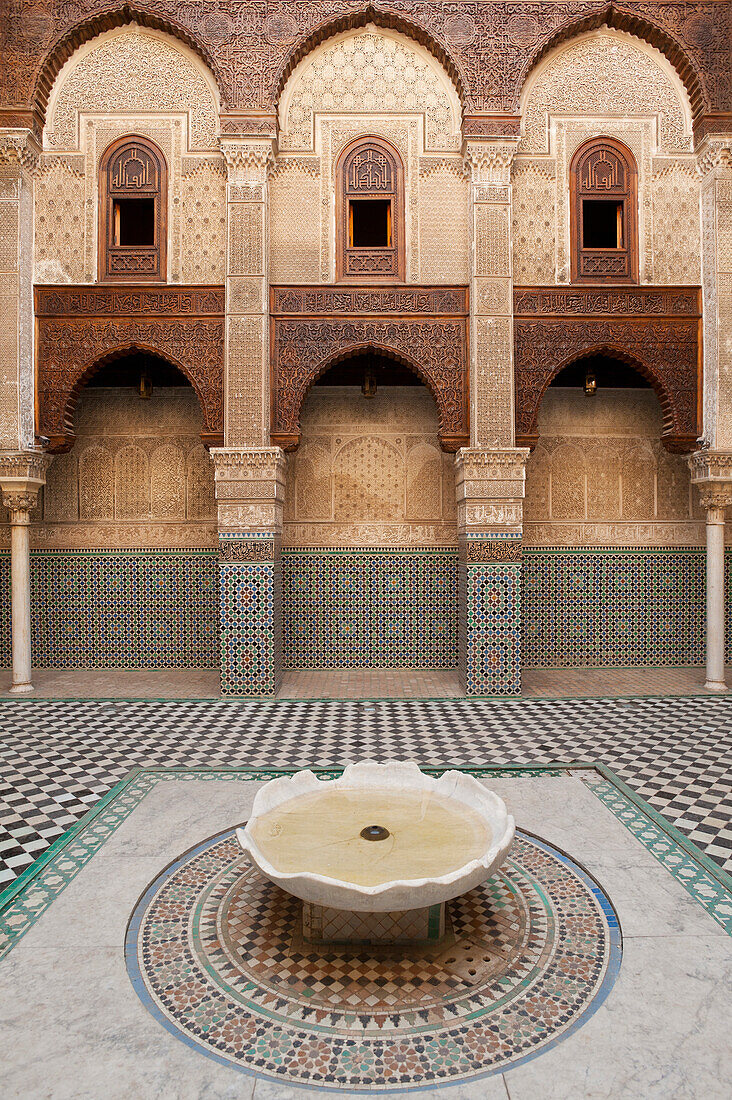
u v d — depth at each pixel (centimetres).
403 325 421
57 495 496
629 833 227
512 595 411
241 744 322
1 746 321
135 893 188
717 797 258
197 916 179
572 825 232
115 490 498
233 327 411
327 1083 125
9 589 493
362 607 494
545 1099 121
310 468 497
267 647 411
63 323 419
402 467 497
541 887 194
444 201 426
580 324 425
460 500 427
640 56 433
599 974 156
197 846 218
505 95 415
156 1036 136
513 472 409
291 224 423
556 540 502
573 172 430
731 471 420
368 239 588
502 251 414
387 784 222
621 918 177
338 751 312
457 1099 121
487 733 339
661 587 503
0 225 409
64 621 495
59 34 411
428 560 494
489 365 412
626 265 431
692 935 170
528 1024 140
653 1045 134
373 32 428
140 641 495
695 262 431
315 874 154
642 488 505
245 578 411
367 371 462
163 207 423
